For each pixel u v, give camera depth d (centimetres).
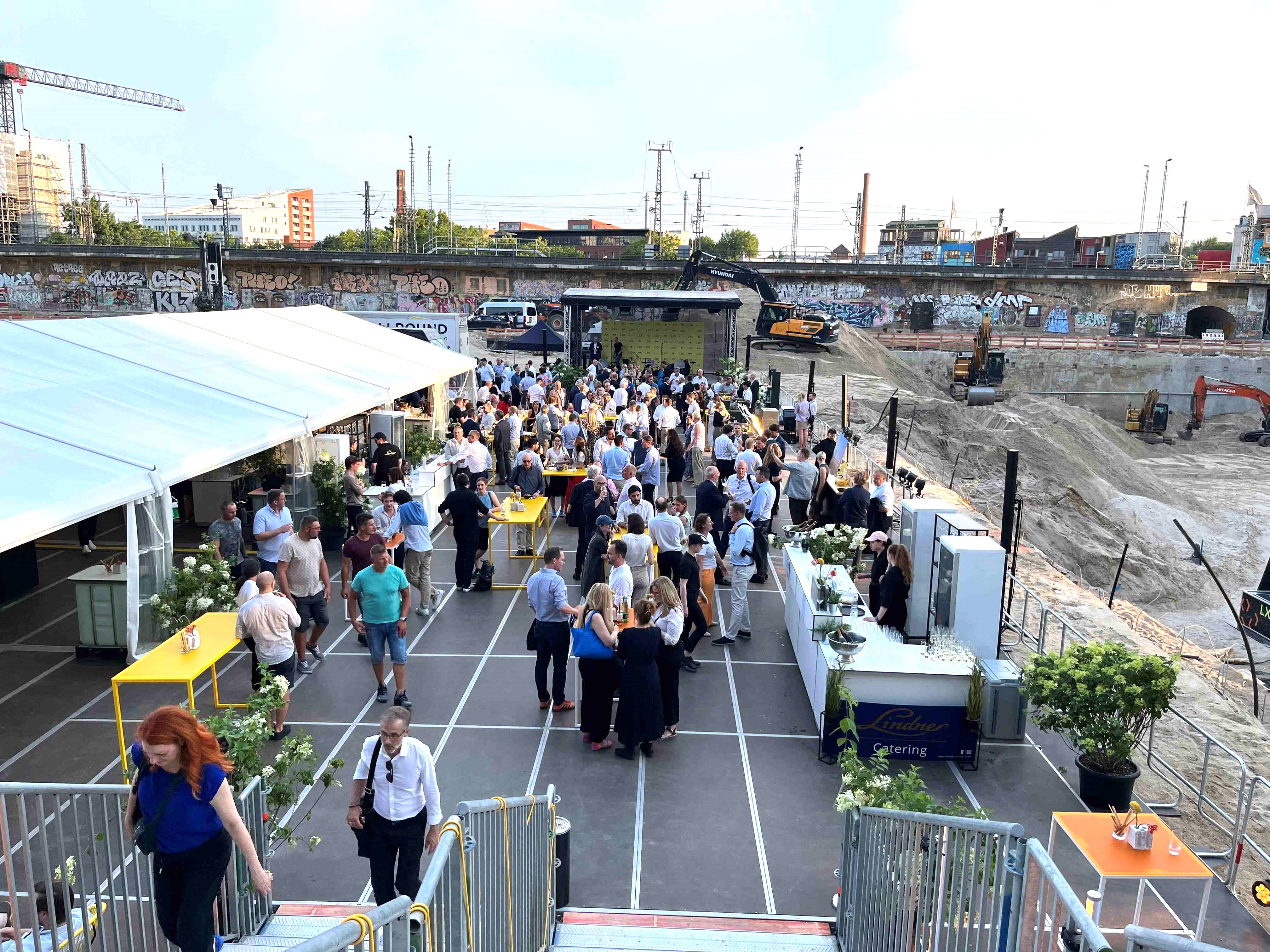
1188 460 5934
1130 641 1677
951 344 6562
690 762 928
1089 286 6794
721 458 1898
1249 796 824
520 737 969
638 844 785
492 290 6209
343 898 698
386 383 1889
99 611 1119
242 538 1230
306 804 827
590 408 2181
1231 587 3612
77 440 1059
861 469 2495
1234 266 10062
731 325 4041
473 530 1388
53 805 800
